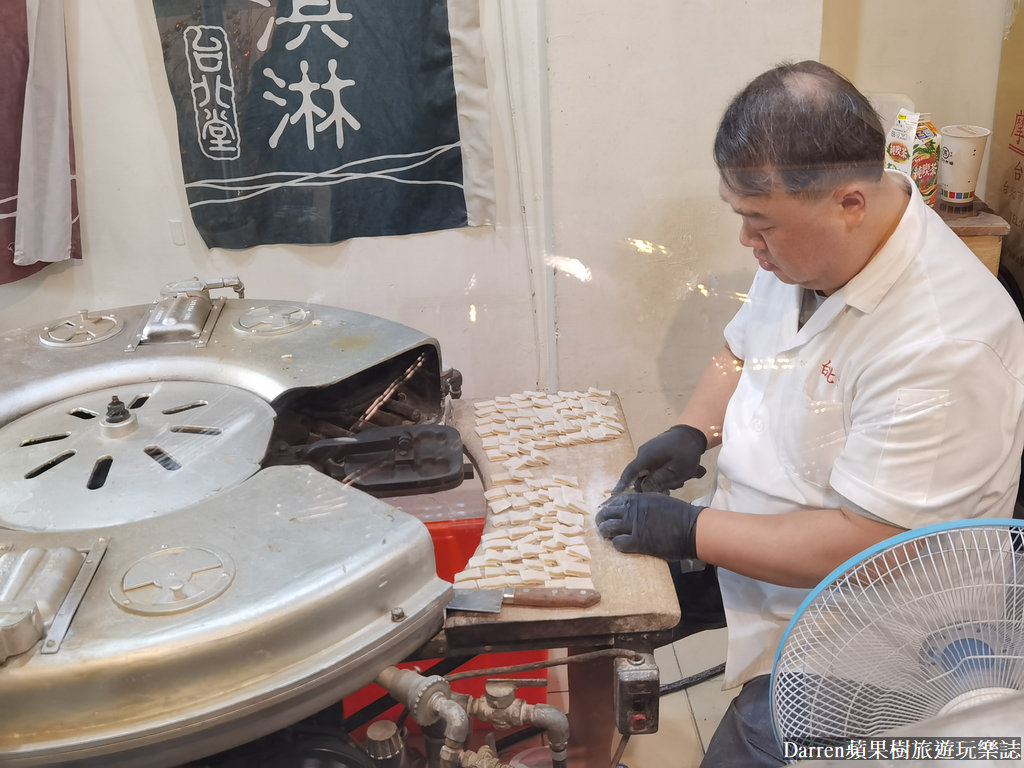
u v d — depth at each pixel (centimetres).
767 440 133
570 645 109
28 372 132
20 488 109
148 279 196
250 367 132
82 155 185
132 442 118
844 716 86
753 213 112
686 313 196
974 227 179
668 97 180
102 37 177
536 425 148
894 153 185
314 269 199
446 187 193
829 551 115
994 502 113
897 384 112
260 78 181
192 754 89
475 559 116
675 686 138
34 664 84
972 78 188
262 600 90
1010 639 81
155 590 92
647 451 143
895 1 185
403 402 141
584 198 191
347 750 102
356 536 99
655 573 115
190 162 185
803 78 108
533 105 186
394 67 182
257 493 107
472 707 102
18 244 181
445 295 202
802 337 127
